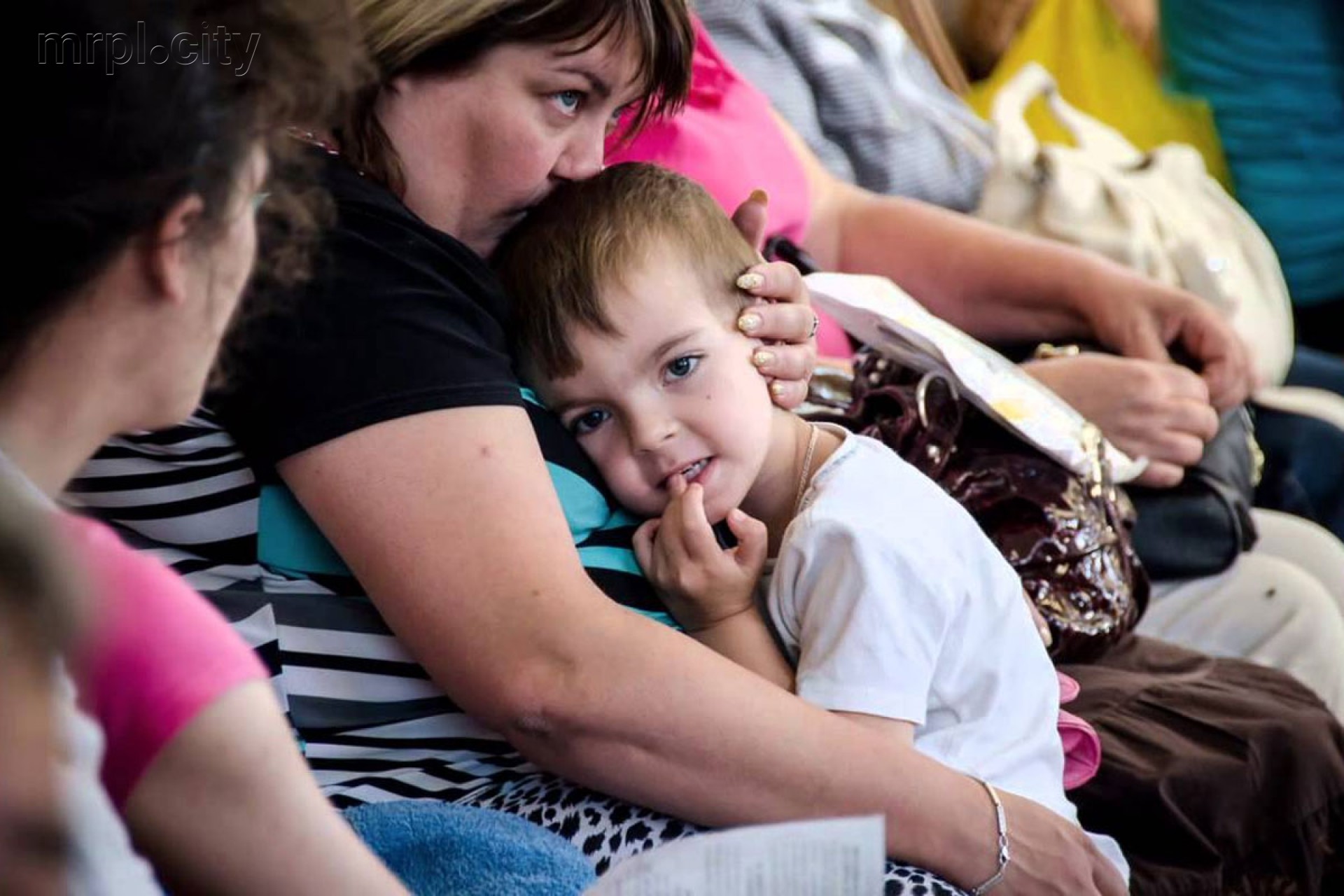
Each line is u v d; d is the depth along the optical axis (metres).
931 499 3.61
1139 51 7.96
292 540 3.25
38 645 1.62
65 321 2.02
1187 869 4.07
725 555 3.47
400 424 3.02
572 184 3.66
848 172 6.61
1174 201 6.60
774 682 3.45
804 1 6.66
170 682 1.94
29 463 2.07
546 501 3.13
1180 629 5.41
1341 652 5.36
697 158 5.21
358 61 2.46
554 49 3.28
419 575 3.04
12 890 1.57
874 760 3.17
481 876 2.89
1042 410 4.32
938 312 6.10
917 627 3.38
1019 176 6.49
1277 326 6.62
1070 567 4.32
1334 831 4.42
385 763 3.44
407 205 3.42
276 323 2.99
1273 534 5.96
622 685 3.04
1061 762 3.69
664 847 2.34
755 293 3.68
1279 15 7.89
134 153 1.97
